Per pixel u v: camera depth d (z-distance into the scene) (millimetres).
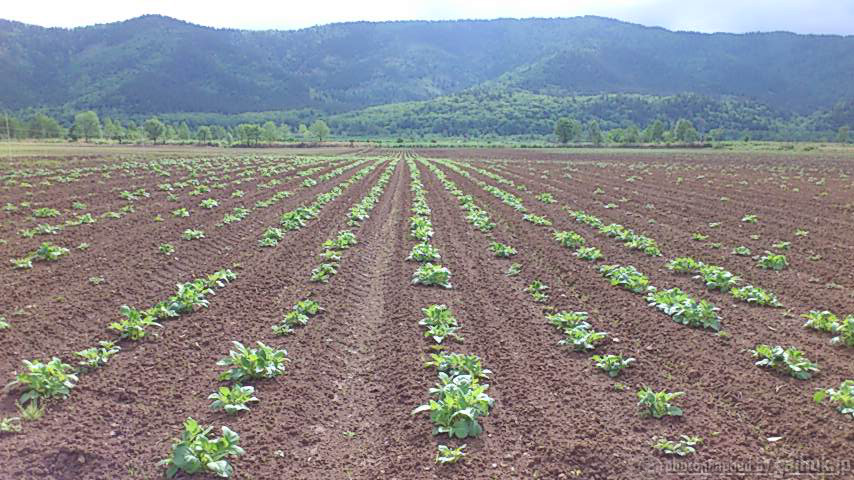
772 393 7348
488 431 6652
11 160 40281
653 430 6590
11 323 9422
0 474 5559
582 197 28391
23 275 12250
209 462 5707
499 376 8094
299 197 27375
